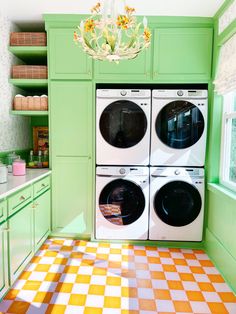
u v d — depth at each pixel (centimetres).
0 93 242
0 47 241
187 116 248
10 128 263
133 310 172
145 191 257
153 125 250
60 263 228
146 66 254
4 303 176
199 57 251
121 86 263
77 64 255
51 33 253
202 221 258
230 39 212
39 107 267
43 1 222
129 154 254
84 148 261
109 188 258
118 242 268
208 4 222
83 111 259
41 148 320
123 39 248
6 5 229
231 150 235
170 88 262
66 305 175
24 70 263
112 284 200
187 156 252
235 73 190
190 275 215
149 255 247
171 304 179
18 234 188
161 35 250
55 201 267
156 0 216
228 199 199
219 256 222
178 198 260
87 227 268
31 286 195
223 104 241
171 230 260
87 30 132
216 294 191
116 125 252
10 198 174
